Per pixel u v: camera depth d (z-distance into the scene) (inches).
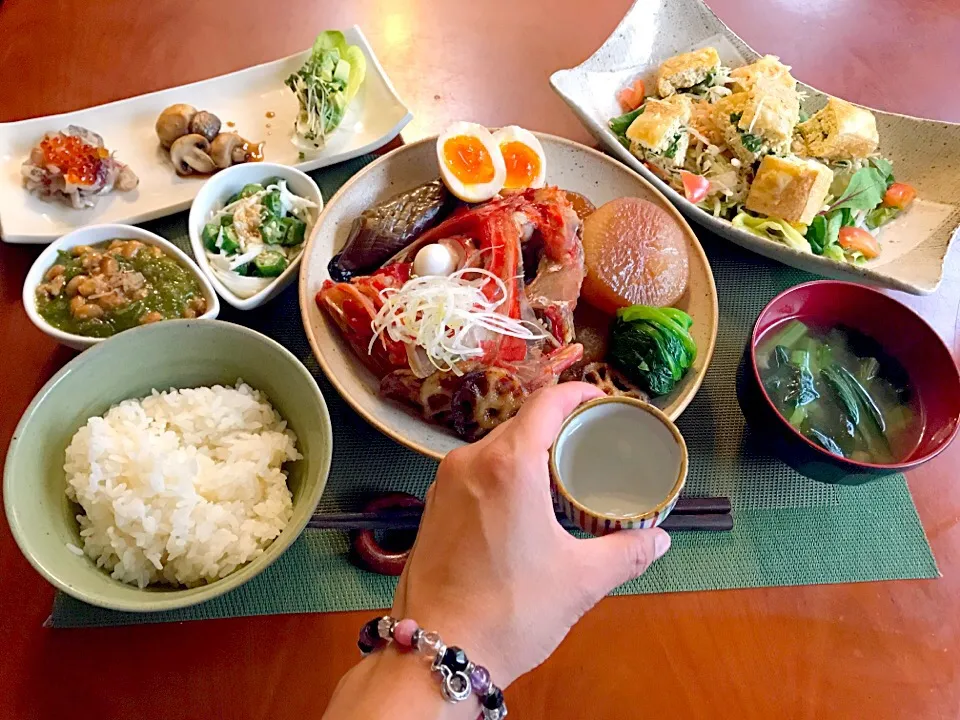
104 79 21.3
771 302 16.1
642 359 16.4
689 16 22.0
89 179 18.1
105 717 13.1
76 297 15.9
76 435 13.6
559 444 12.2
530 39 23.2
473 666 10.0
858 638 14.9
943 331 19.1
